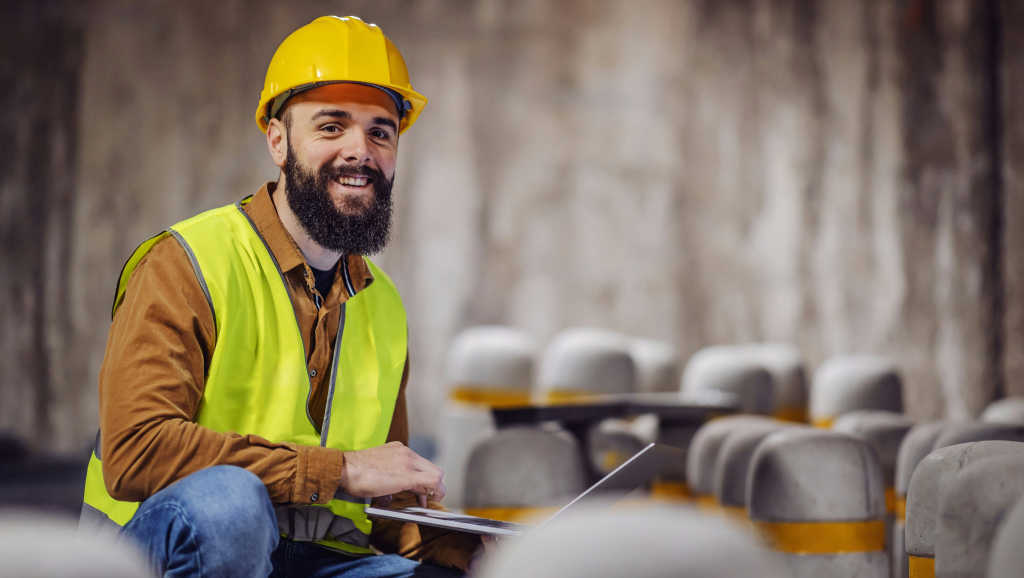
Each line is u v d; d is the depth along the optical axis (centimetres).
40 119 714
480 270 792
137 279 144
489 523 135
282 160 167
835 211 767
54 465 539
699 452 266
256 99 762
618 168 805
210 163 751
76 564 75
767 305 783
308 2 770
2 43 707
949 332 727
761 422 265
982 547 112
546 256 800
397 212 784
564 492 232
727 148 795
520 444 232
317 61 158
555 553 74
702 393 399
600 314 800
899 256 747
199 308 141
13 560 73
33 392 700
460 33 795
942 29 739
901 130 751
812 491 177
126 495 131
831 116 771
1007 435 197
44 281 709
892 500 244
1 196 702
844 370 365
